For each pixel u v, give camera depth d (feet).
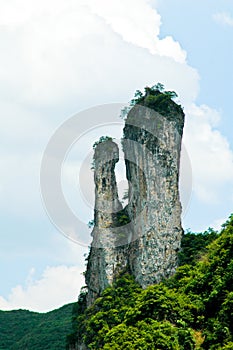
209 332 192.85
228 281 204.64
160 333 191.52
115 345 196.24
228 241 221.46
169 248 283.18
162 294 216.13
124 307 253.24
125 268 295.48
